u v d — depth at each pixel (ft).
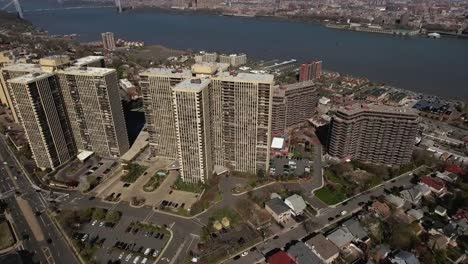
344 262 653.30
